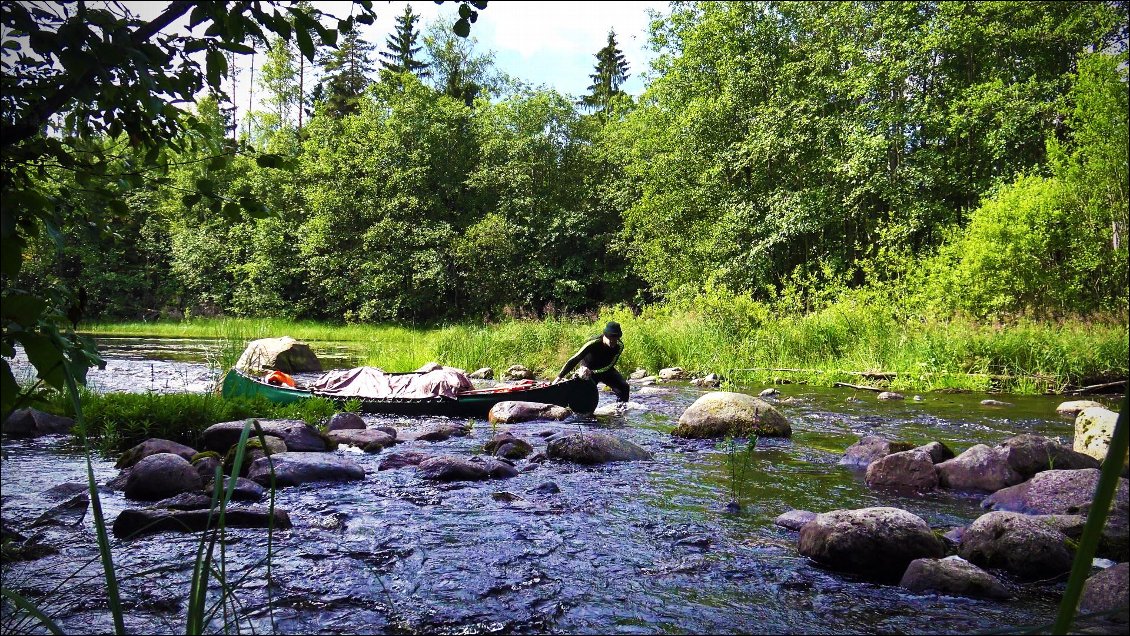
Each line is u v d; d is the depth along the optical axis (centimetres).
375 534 461
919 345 1625
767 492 598
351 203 4197
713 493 592
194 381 1357
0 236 171
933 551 412
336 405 1034
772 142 2842
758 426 870
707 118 3098
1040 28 2591
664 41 3472
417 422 995
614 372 1163
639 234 3531
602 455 715
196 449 723
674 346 1895
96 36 187
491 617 337
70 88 193
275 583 369
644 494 585
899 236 2456
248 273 4203
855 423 990
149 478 538
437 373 1159
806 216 2809
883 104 2800
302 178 4428
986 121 2609
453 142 4494
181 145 258
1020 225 1972
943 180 2708
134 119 244
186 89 235
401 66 5819
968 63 2830
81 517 478
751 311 1962
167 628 307
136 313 3878
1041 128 2541
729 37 3138
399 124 4347
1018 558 405
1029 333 1630
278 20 229
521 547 442
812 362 1756
